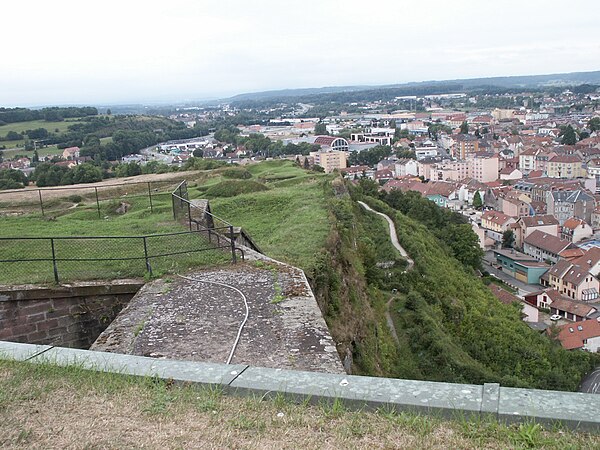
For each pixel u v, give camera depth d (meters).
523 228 82.56
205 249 13.04
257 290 10.32
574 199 91.12
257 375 5.71
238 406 5.25
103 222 21.00
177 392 5.53
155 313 9.36
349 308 16.53
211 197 30.89
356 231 29.62
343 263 19.80
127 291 10.99
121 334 8.55
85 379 5.91
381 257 31.94
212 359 7.48
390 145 171.38
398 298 26.41
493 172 128.75
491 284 50.72
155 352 7.78
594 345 44.06
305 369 7.13
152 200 28.78
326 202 26.86
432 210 57.91
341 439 4.64
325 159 128.88
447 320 28.47
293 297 9.89
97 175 46.41
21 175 49.72
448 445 4.45
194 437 4.78
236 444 4.65
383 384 5.34
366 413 4.99
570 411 4.58
